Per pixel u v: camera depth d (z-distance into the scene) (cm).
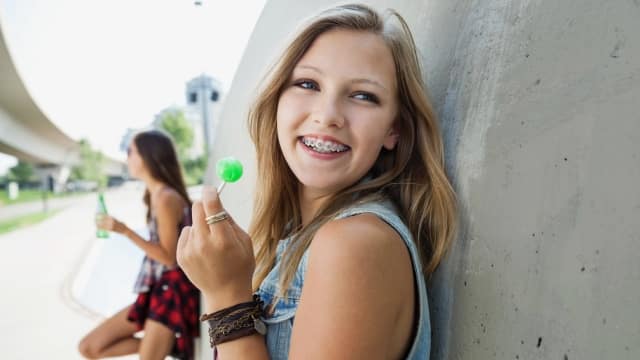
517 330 72
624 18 55
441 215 93
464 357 87
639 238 51
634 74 53
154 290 266
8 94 1745
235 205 274
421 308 80
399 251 76
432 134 95
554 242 65
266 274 114
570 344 61
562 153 64
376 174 104
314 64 93
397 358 80
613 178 55
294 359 73
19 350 399
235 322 87
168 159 283
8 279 695
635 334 51
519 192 74
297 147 96
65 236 1255
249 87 278
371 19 94
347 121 91
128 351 280
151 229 286
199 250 87
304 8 207
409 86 95
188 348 269
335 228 76
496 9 87
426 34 117
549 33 70
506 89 80
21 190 4188
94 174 4203
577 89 62
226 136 337
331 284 71
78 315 506
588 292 58
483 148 86
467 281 87
